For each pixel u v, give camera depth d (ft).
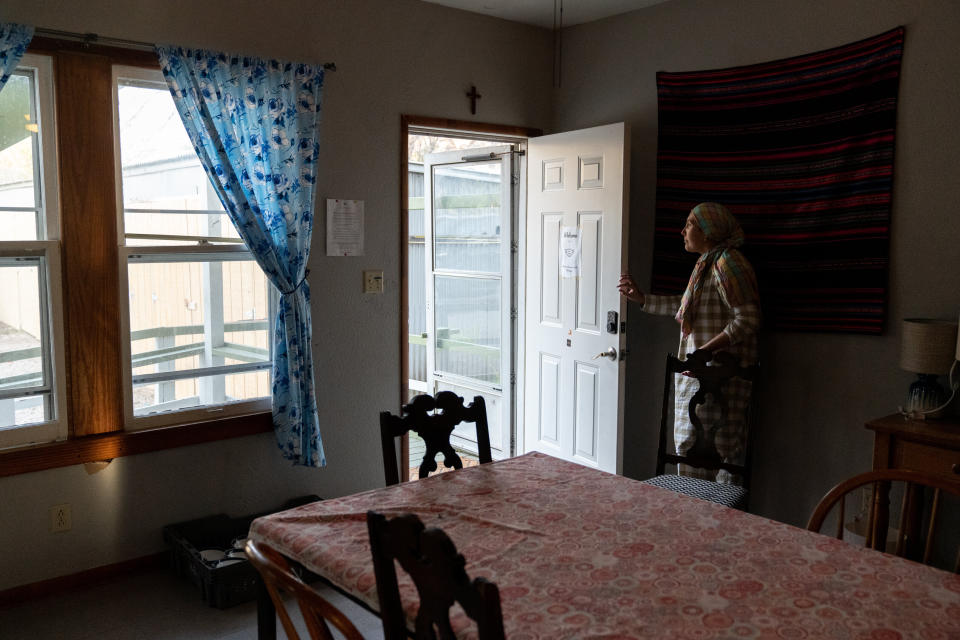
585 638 4.31
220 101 10.27
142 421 10.43
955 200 9.50
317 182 11.57
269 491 11.58
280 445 11.17
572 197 13.07
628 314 13.41
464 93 13.23
